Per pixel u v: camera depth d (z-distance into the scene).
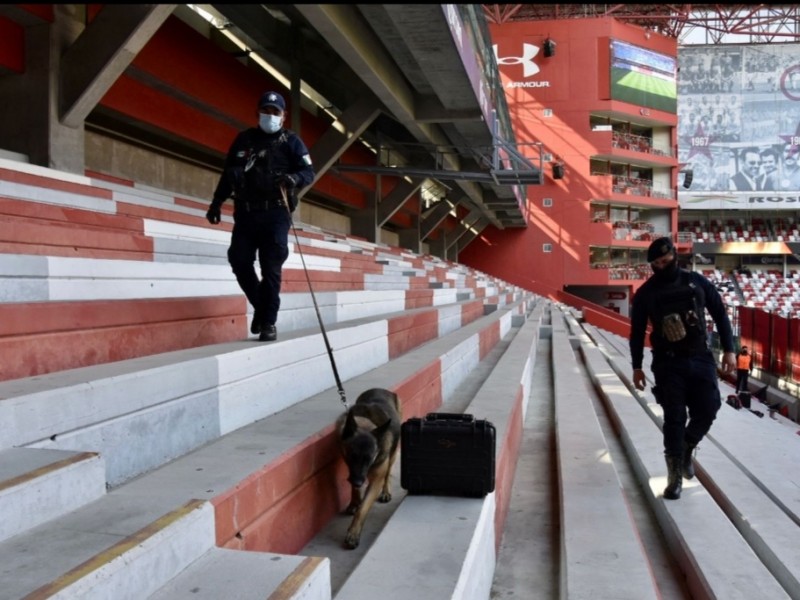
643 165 47.00
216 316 4.88
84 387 2.82
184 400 3.44
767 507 4.51
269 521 2.98
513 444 5.67
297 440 3.56
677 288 4.65
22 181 7.40
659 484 5.05
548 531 4.45
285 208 4.64
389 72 13.95
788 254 54.34
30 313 3.20
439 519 3.33
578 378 10.15
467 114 15.97
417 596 2.51
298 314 6.36
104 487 2.57
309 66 17.45
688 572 3.78
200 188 17.20
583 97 42.94
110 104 11.62
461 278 24.12
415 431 3.69
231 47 16.66
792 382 19.58
